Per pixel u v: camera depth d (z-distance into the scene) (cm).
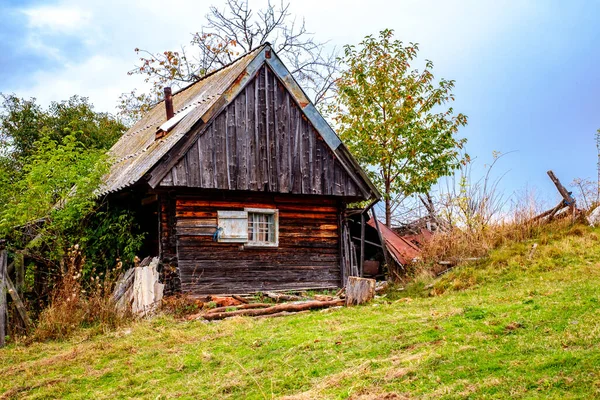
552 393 597
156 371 854
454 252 1597
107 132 2806
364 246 1928
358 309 1187
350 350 834
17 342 1087
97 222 1487
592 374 620
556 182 1656
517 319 866
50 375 883
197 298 1381
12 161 2406
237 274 1470
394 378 703
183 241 1408
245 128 1488
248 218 1532
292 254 1565
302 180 1562
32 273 1278
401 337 862
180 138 1371
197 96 1761
